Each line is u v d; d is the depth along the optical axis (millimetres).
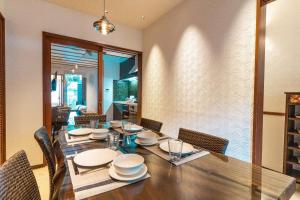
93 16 3092
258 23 1720
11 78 2406
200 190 707
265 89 2576
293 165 2338
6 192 651
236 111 1926
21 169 790
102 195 671
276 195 673
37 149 2611
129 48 3582
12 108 2422
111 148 1216
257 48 1728
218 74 2127
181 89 2725
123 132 1671
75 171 873
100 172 862
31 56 2541
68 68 3020
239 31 1890
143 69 3762
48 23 2666
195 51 2457
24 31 2480
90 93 3281
